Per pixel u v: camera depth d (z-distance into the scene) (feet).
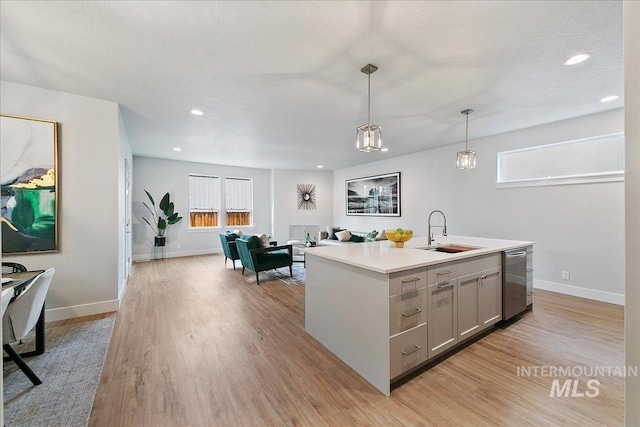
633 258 1.74
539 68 7.85
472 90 9.23
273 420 5.29
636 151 1.73
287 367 6.98
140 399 5.81
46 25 5.99
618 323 9.32
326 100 10.01
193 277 15.99
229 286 14.16
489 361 7.16
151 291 13.25
